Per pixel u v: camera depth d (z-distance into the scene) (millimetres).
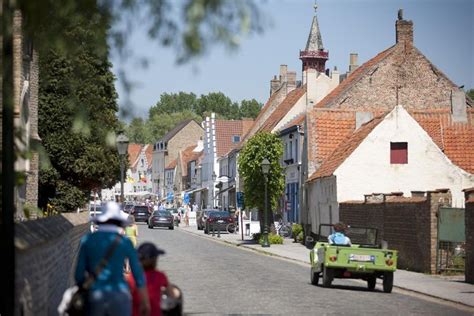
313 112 58312
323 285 25938
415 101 64750
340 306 20453
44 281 13023
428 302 22219
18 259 10266
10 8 9062
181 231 80250
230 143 117312
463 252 31141
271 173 53719
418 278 29688
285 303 20922
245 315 18266
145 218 99500
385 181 48312
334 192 48625
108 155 46812
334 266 25172
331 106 63844
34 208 15055
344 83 68750
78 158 45250
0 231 10133
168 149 175750
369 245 27453
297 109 76375
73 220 24375
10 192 10266
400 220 34531
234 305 20281
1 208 10305
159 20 8414
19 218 20750
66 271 19000
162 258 39219
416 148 48406
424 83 64875
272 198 54031
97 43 9680
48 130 44469
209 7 7586
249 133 92875
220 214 75500
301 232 55844
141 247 11352
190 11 7582
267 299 21844
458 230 31047
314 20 137000
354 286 27250
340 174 48250
